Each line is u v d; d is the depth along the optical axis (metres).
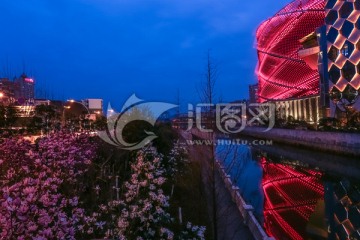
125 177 11.52
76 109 51.94
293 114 77.00
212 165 7.95
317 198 18.55
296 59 73.81
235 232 9.33
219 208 10.98
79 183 8.62
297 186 21.73
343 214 15.34
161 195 7.93
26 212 3.97
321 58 57.25
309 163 32.16
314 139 39.44
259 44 91.19
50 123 23.69
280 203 17.14
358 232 13.13
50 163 8.07
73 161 8.70
